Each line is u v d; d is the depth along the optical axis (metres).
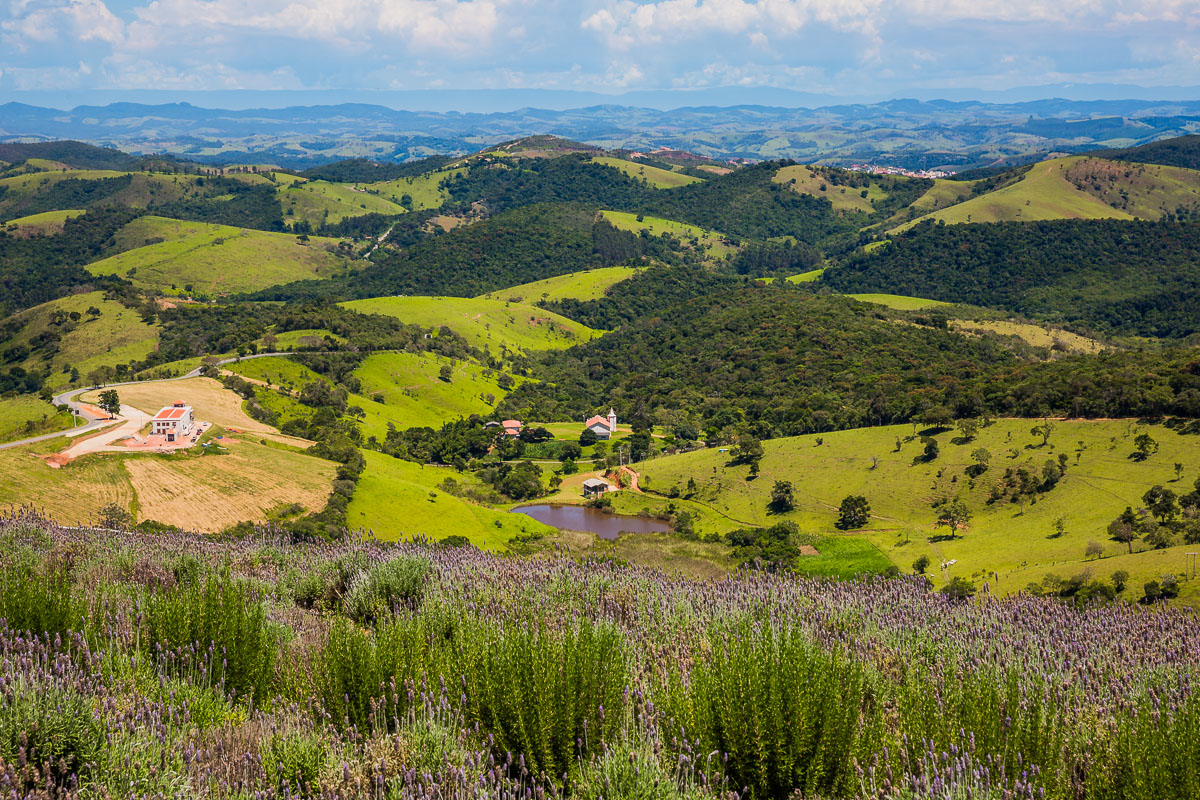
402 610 10.42
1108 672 9.28
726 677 6.75
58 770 5.54
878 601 12.52
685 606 11.25
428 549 16.14
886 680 8.03
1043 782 6.14
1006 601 14.10
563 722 6.61
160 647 7.78
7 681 6.16
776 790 6.37
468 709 6.93
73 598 8.80
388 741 6.29
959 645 9.96
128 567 12.80
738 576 14.91
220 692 7.26
